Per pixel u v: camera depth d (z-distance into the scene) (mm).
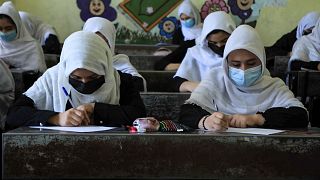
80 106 1899
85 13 6543
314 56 4223
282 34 6633
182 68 3271
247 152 1429
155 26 6602
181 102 2654
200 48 3299
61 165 1415
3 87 2768
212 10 6578
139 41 6613
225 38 3092
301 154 1433
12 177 1412
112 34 3693
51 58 4535
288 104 2125
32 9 6445
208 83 2225
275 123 1918
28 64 3980
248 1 6570
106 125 1920
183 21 6117
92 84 1970
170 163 1425
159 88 3652
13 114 1902
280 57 4336
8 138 1401
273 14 6594
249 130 1676
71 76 1954
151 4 6582
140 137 1417
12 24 3967
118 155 1421
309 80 2973
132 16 6586
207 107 2145
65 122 1774
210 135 1426
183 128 1614
